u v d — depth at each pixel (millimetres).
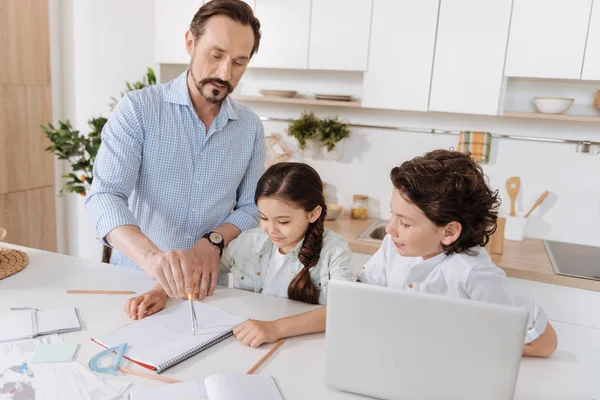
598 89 2412
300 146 2818
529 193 2598
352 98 2645
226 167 1561
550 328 1054
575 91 2453
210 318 1145
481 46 2258
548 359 1031
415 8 2330
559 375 969
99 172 1416
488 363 782
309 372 962
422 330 809
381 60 2420
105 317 1149
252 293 1342
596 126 2445
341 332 867
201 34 1343
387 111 2770
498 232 2316
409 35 2357
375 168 2836
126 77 3061
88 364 951
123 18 2996
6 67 2842
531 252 2365
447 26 2295
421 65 2361
